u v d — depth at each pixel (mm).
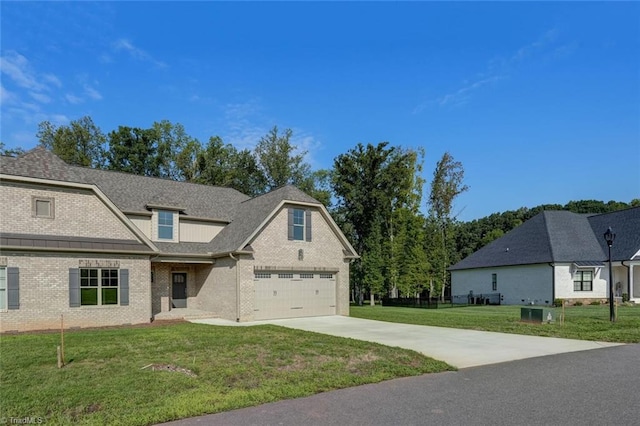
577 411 6660
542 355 11445
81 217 17953
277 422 6246
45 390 7613
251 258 20875
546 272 32000
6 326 15680
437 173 49344
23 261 16234
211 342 12727
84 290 17531
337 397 7531
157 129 49906
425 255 38375
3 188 16422
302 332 15250
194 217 23562
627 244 31906
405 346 12758
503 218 73875
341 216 42531
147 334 14484
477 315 23203
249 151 49906
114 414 6473
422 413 6629
